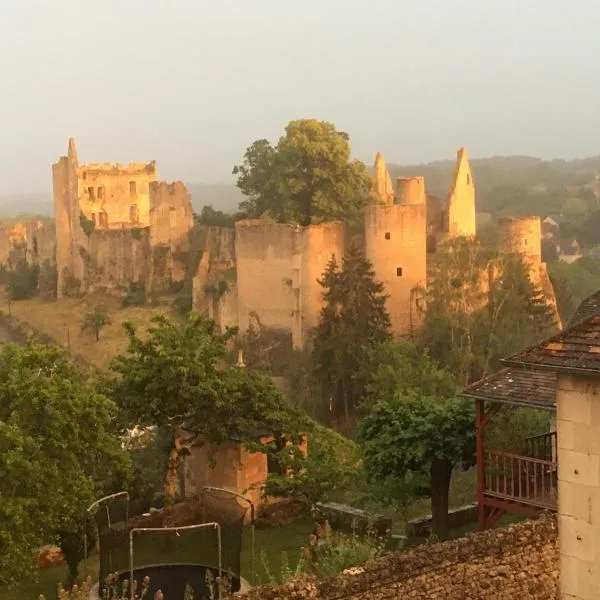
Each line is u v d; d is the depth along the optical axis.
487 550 15.56
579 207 197.00
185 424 30.95
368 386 53.25
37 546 22.17
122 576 20.11
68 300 107.50
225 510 26.08
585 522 14.15
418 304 65.69
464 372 59.47
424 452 24.64
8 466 20.83
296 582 14.02
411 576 14.74
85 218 108.69
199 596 19.30
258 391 30.42
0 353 25.59
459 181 75.19
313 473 27.19
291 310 68.19
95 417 23.66
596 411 13.88
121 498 27.39
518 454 23.81
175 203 95.62
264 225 68.88
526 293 66.56
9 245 135.75
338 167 73.75
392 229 65.44
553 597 16.20
